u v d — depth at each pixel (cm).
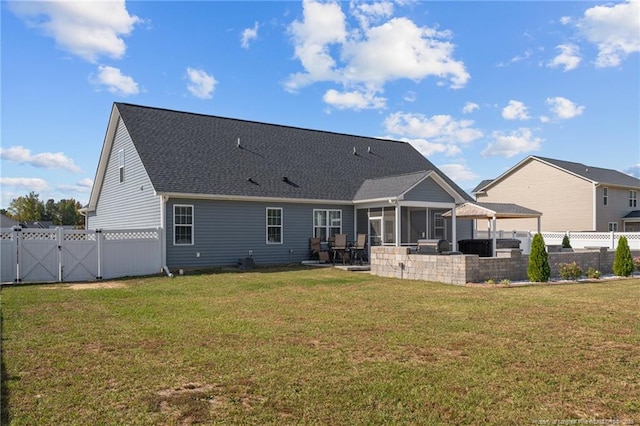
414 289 1164
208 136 2075
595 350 574
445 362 523
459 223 2388
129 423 365
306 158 2253
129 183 1948
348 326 712
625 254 1567
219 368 501
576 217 3388
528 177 3716
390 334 657
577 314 809
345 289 1166
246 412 387
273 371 490
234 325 722
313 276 1482
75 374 483
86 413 384
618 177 3741
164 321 758
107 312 847
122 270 1522
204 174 1802
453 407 398
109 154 2191
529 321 748
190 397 419
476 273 1299
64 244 1423
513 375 479
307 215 2016
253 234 1866
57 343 613
